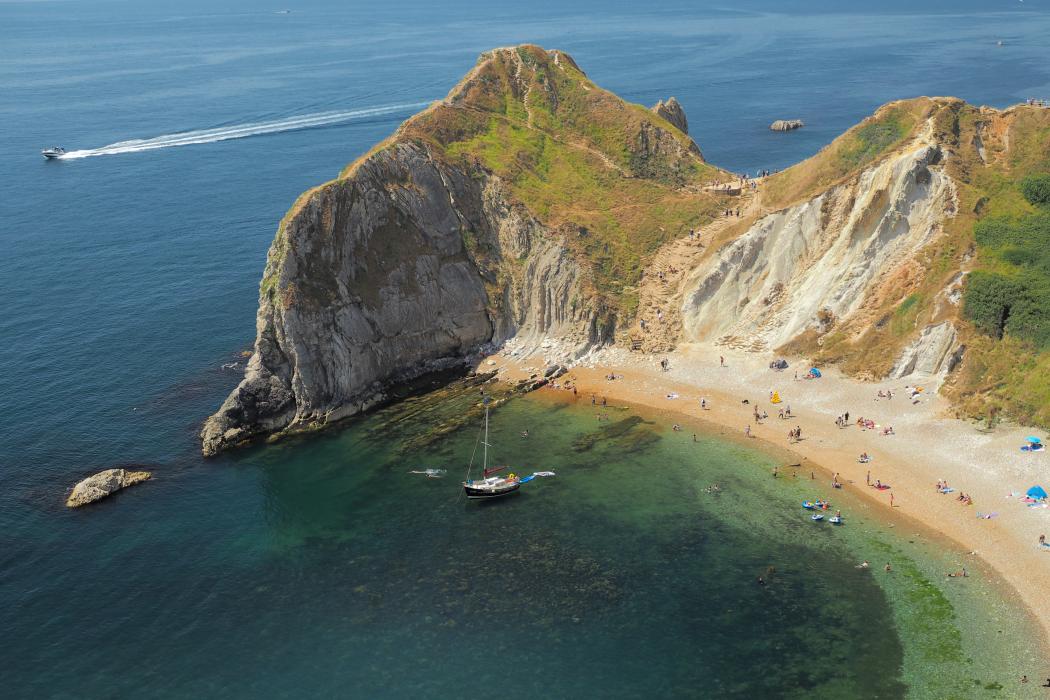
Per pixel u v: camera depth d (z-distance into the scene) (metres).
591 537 73.62
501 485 79.50
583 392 99.00
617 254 114.31
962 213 95.75
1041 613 61.53
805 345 98.75
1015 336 86.25
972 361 86.06
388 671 59.84
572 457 86.12
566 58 142.62
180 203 170.12
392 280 103.31
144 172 192.00
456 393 100.38
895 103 111.62
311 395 93.75
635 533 73.88
